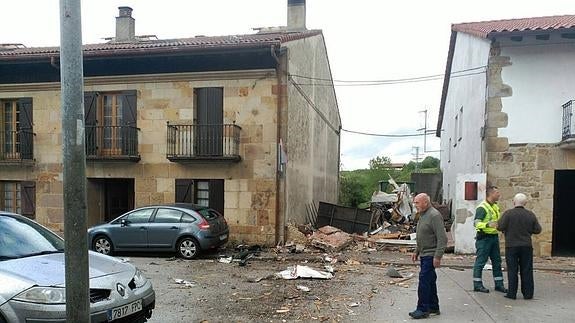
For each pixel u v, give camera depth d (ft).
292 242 43.70
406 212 59.62
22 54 48.06
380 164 159.33
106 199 51.88
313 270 31.71
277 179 44.37
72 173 10.56
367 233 50.37
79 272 10.65
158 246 39.29
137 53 44.78
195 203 46.73
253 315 21.12
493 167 40.11
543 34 37.37
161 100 46.83
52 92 49.47
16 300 13.50
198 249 38.52
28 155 49.73
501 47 40.04
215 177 45.70
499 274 25.98
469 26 50.26
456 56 60.34
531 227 24.14
